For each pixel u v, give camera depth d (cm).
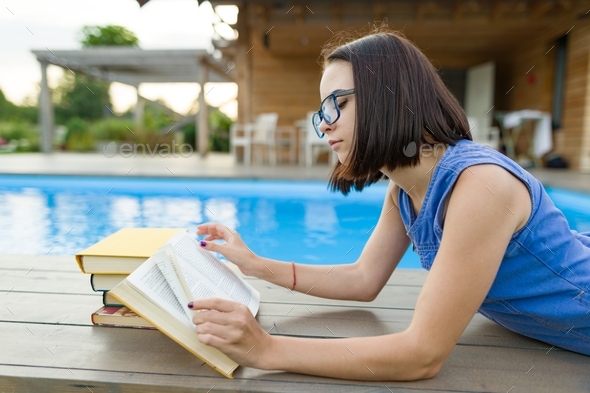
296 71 821
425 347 70
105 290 98
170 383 75
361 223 335
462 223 69
